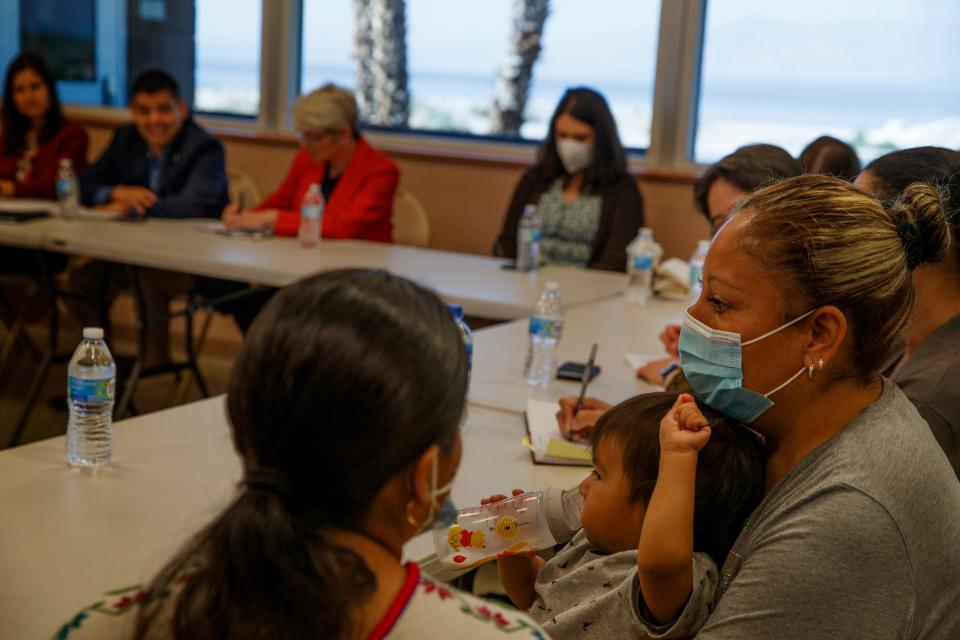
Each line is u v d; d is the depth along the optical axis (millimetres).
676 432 1063
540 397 2059
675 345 2373
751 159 2312
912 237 1036
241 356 685
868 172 1538
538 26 4492
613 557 1163
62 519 1354
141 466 1564
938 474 1010
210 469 1565
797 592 947
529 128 4621
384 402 648
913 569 960
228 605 635
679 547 1013
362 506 679
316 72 5020
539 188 3979
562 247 3869
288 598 632
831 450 1021
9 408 3893
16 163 4652
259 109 5074
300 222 3775
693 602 1034
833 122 4074
